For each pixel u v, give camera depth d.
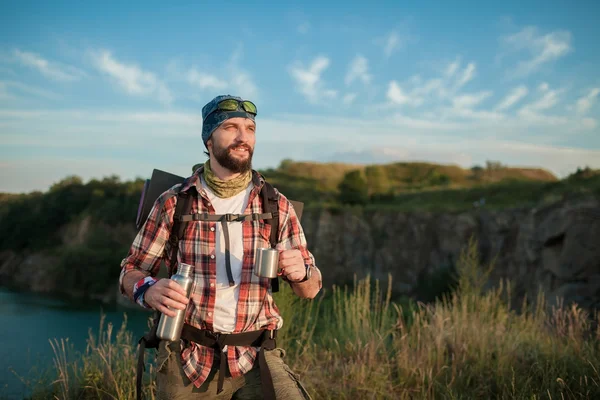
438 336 4.39
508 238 30.89
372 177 69.75
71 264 48.34
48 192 69.75
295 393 1.84
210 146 1.93
